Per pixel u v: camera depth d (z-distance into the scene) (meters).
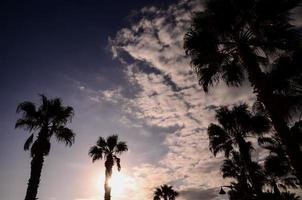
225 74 11.38
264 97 8.77
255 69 9.37
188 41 10.93
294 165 7.65
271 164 16.86
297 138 10.71
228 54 10.69
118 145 25.94
